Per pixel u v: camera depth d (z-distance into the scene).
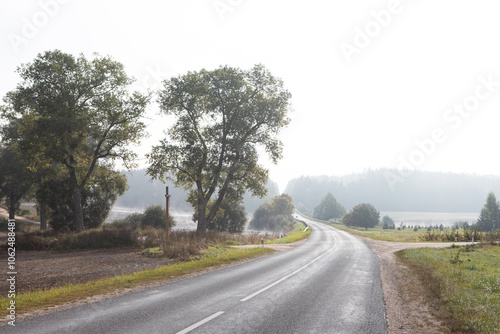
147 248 21.08
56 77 27.30
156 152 31.00
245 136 32.28
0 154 40.88
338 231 56.78
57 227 35.16
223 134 32.56
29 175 36.59
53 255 19.05
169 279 11.36
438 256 18.38
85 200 36.12
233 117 32.06
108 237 23.52
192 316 6.64
